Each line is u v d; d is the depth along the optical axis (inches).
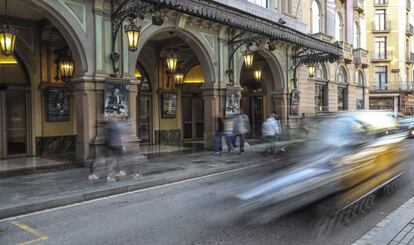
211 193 324.8
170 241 203.9
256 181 241.9
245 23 557.3
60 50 564.1
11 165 464.4
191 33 572.1
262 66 828.0
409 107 1839.3
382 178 283.0
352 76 1121.4
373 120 307.3
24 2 405.7
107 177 372.8
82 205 297.7
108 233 221.5
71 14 432.8
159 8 433.1
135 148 484.4
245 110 922.7
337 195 228.1
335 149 249.9
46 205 288.8
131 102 493.7
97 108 454.6
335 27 1050.7
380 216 242.8
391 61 1835.6
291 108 786.8
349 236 205.3
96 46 451.5
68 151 592.4
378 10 1851.6
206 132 631.2
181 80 734.5
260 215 224.5
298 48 792.9
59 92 579.5
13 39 400.8
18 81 549.0
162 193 334.3
